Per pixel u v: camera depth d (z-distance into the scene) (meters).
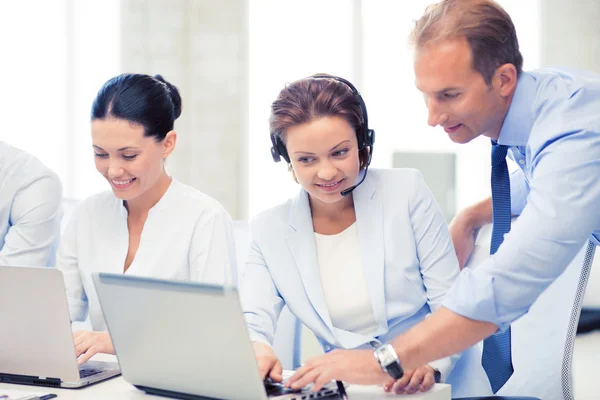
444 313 1.34
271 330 1.74
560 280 1.75
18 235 2.18
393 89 5.28
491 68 1.43
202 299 1.23
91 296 2.01
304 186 1.67
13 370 1.52
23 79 5.24
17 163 2.21
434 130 5.22
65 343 1.45
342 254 1.77
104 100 1.84
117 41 5.28
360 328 1.76
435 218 1.78
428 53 1.43
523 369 1.76
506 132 1.54
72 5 5.25
